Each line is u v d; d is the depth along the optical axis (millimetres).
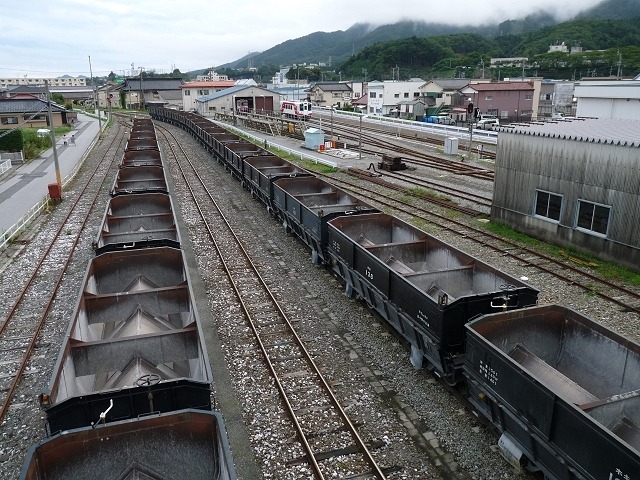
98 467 5789
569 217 15797
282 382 9422
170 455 5973
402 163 30312
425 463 7496
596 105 39406
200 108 75625
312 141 38781
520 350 8234
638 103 36312
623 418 6719
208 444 6004
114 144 45719
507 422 7227
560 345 8570
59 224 20109
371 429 8203
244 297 13000
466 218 19828
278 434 8086
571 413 5949
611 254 14625
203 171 31344
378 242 14398
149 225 14539
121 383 7137
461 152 35531
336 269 13672
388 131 48875
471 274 10820
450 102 78375
